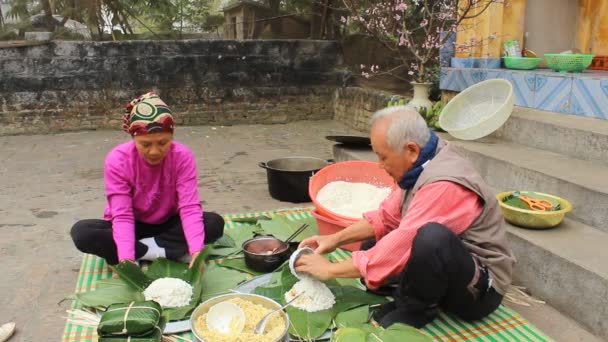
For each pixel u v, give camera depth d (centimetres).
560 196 289
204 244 272
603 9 480
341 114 750
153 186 257
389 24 575
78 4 686
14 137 659
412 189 209
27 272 282
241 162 527
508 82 394
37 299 254
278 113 759
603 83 351
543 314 238
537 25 490
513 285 263
